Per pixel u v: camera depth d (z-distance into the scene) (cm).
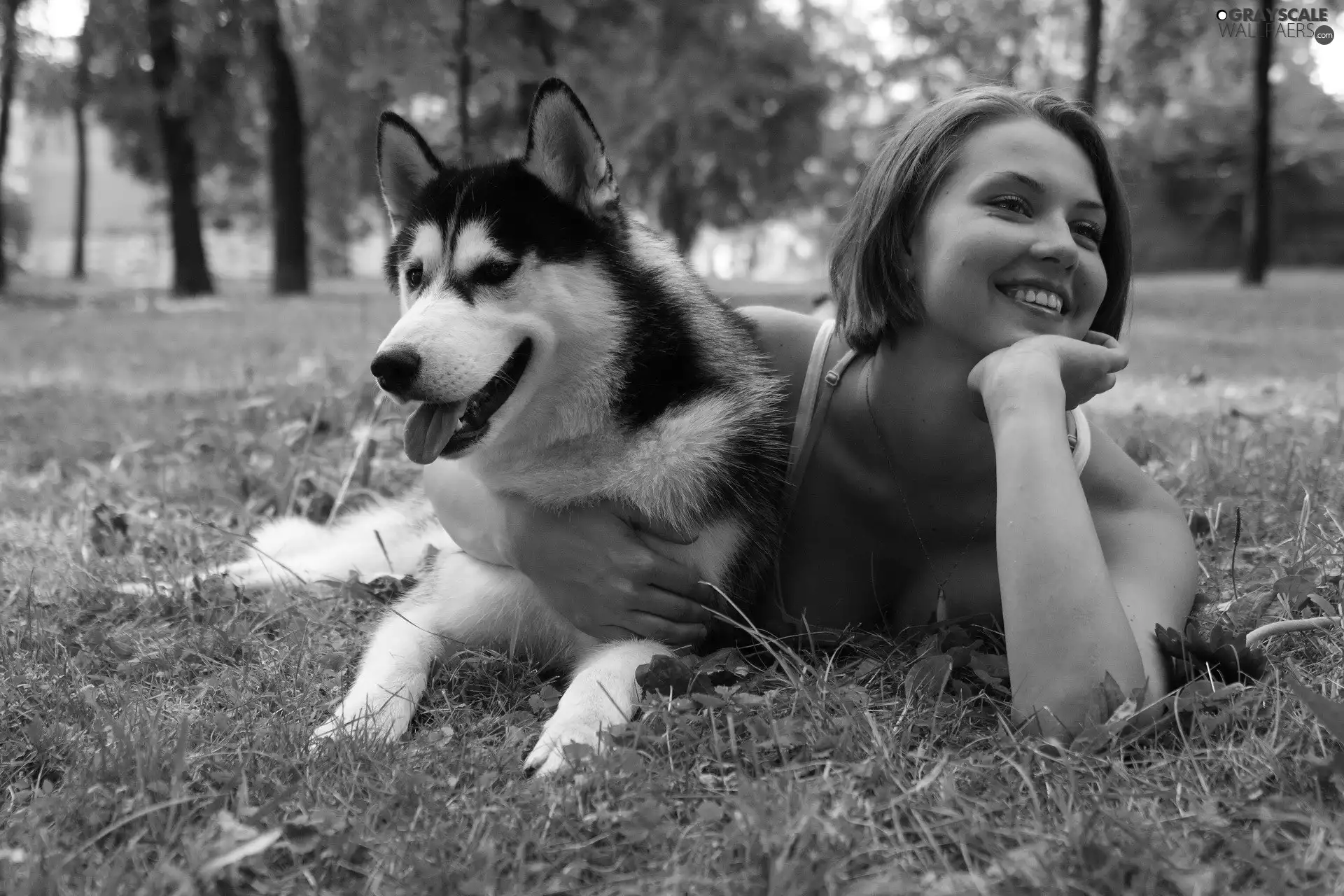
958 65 2433
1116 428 496
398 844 174
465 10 666
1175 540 250
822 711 216
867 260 257
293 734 220
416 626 281
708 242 6350
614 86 1366
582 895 164
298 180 2033
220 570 366
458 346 255
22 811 191
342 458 491
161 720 230
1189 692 204
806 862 161
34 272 4459
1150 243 3519
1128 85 2166
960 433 254
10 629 301
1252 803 174
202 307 1691
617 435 271
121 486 470
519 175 288
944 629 257
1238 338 1108
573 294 272
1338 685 215
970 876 158
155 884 161
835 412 282
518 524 271
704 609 268
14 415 688
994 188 236
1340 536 303
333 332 1150
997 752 193
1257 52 2005
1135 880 152
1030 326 238
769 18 2395
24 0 2184
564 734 216
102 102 2116
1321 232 3453
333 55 1569
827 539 288
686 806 187
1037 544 202
